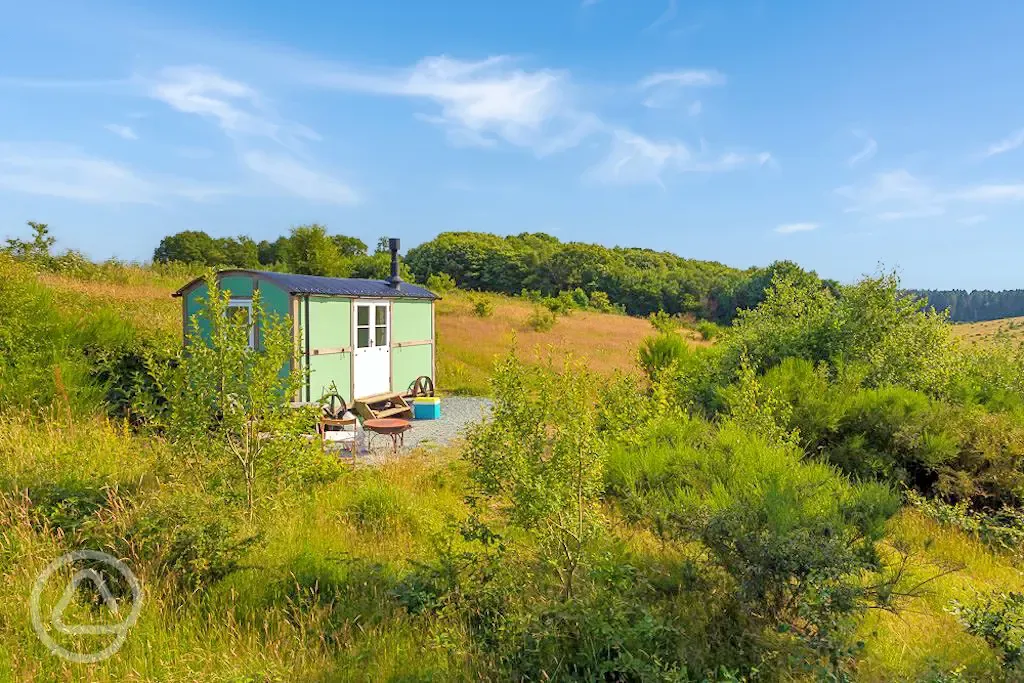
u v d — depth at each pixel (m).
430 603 4.10
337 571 4.64
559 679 3.46
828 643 3.39
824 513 4.79
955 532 7.18
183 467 5.59
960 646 4.18
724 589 3.94
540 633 3.58
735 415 9.03
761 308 13.23
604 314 47.31
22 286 10.00
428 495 6.84
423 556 5.03
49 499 5.17
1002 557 6.75
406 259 91.38
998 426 8.72
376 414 11.65
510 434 4.37
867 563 4.08
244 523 4.95
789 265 57.00
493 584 4.28
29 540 4.48
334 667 3.52
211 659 3.52
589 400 4.62
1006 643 3.90
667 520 4.48
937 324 11.41
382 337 12.75
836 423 9.08
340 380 11.43
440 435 10.78
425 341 14.29
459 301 36.69
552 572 4.41
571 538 4.45
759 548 3.69
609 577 4.12
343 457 8.84
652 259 104.75
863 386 10.88
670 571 4.43
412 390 13.70
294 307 10.27
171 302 18.09
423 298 13.80
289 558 4.82
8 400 8.07
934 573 5.68
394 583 4.49
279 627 3.88
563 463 4.29
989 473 8.34
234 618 3.98
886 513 5.39
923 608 4.83
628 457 6.56
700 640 3.61
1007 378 11.16
